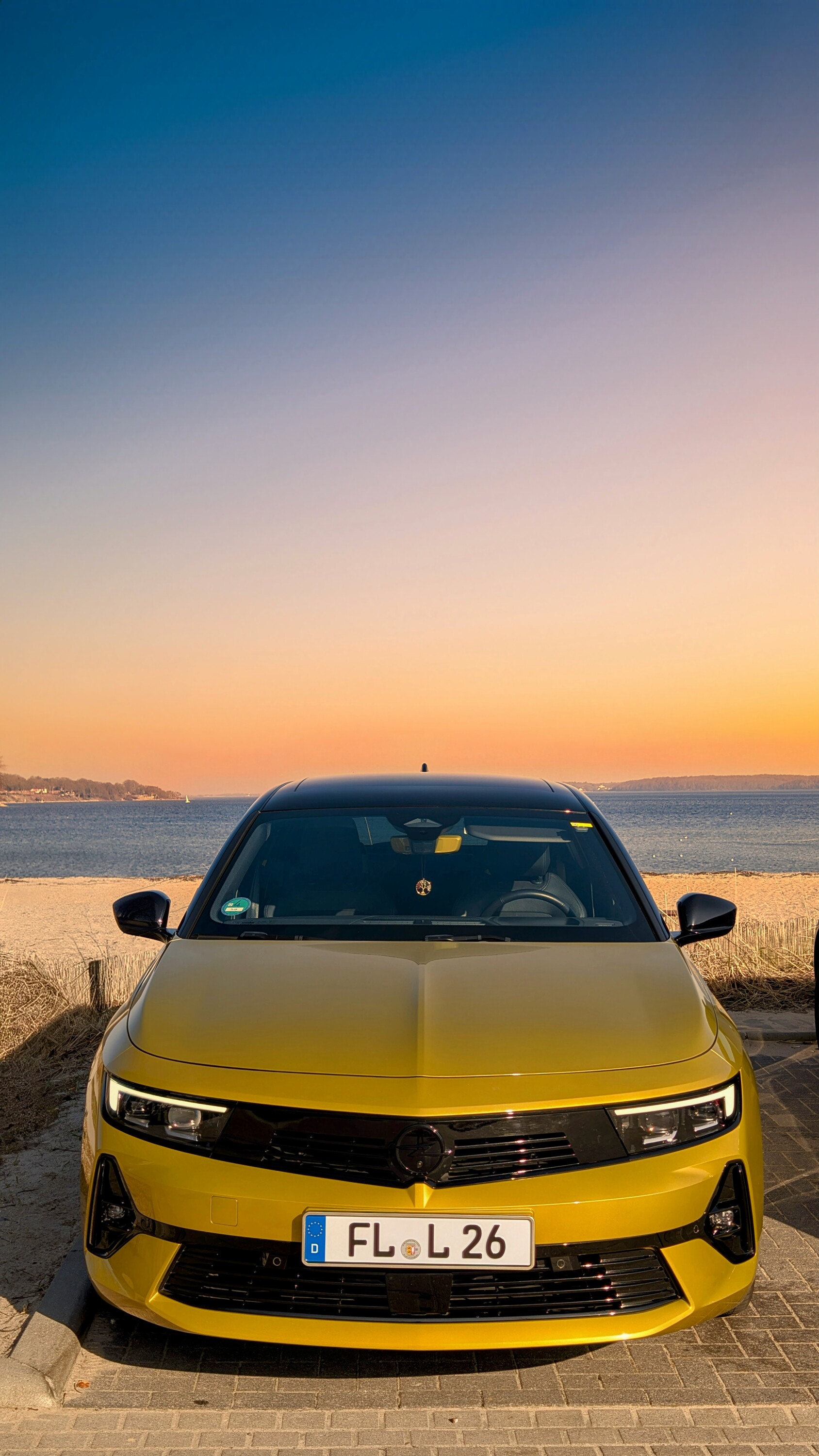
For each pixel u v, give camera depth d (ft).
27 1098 17.78
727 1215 9.04
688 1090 9.00
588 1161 8.61
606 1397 9.07
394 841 13.57
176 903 66.03
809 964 26.99
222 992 10.27
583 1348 9.92
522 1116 8.59
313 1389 9.14
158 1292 8.75
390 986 10.25
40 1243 12.13
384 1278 8.44
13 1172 14.52
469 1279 8.46
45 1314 9.98
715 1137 9.07
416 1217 8.32
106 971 24.45
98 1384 9.18
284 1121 8.64
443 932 11.87
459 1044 9.14
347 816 14.12
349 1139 8.56
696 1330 10.30
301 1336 8.42
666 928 12.48
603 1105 8.75
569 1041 9.28
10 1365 9.07
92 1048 21.36
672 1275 8.71
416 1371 9.48
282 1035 9.34
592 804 14.94
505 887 12.65
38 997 23.50
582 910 12.41
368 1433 8.48
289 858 13.32
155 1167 8.77
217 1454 8.16
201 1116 8.80
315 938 11.79
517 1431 8.53
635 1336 8.48
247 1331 8.48
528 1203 8.37
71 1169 14.64
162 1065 9.19
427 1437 8.43
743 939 27.94
